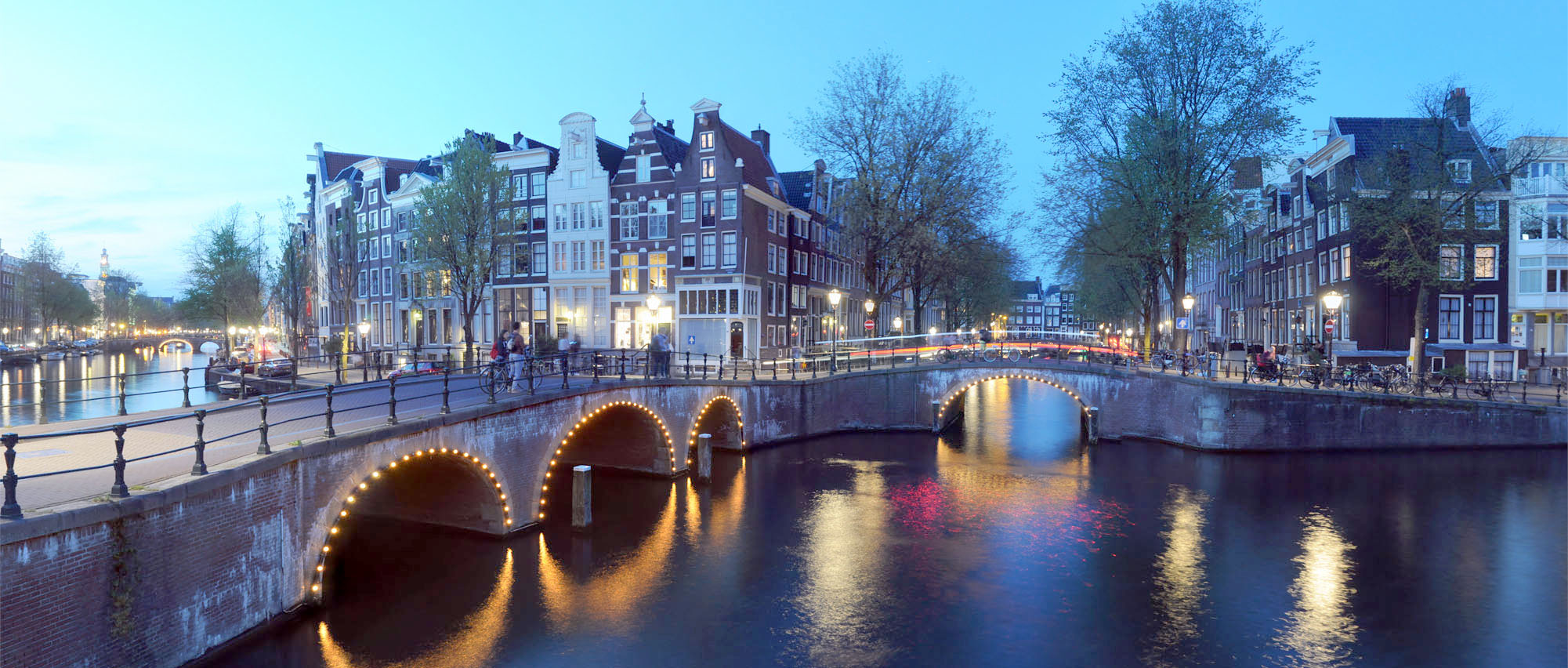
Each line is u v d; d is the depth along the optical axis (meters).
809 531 19.77
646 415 24.41
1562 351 37.59
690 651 13.11
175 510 10.09
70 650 8.70
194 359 78.94
